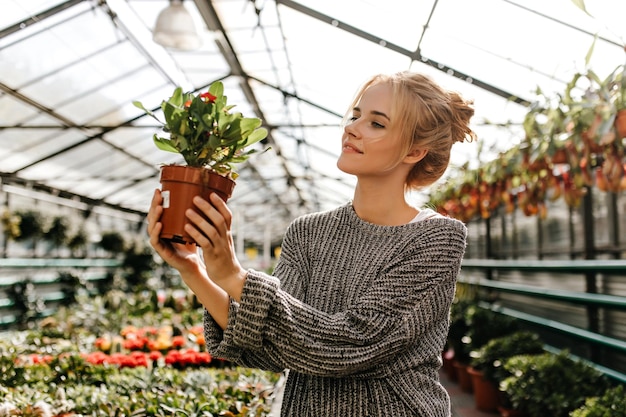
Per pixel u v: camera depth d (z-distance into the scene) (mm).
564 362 3852
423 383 1178
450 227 1229
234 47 7742
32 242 11453
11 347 4266
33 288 10500
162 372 3643
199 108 1147
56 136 9016
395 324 1124
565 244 6051
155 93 8344
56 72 7098
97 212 15156
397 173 1278
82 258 14062
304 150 13773
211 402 2715
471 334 5637
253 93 9719
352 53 6598
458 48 5176
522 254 7527
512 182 4859
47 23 5965
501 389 4035
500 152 4688
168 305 7613
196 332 5336
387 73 1270
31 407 2650
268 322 1056
